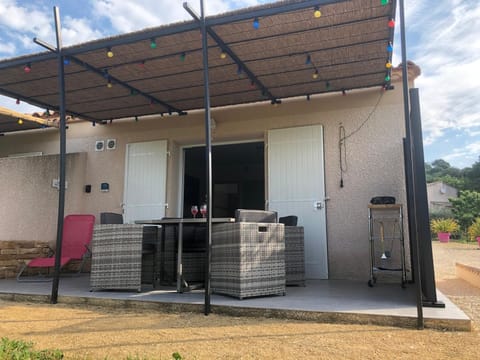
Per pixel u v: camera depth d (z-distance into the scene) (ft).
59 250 12.82
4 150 24.71
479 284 17.53
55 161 21.93
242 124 19.74
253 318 10.14
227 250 12.26
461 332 8.69
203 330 8.91
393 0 10.64
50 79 15.79
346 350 7.37
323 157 18.12
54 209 21.30
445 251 40.70
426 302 10.28
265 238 12.26
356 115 17.92
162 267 15.78
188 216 30.68
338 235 17.46
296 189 18.33
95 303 12.14
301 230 15.05
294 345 7.71
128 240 13.35
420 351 7.30
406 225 16.61
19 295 13.12
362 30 12.16
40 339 8.25
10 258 18.40
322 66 14.75
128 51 13.39
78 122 23.13
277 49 13.30
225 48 13.05
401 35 9.87
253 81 16.01
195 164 33.09
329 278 17.30
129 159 21.63
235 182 36.45
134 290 13.48
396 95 17.46
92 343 7.92
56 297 12.56
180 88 16.90
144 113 20.67
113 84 16.28
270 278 12.16
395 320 9.21
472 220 66.28
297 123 18.76
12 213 21.52
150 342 7.98
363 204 17.30
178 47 13.16
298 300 11.36
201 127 20.45
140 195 21.11
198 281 15.92
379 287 14.39
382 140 17.42
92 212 21.94
